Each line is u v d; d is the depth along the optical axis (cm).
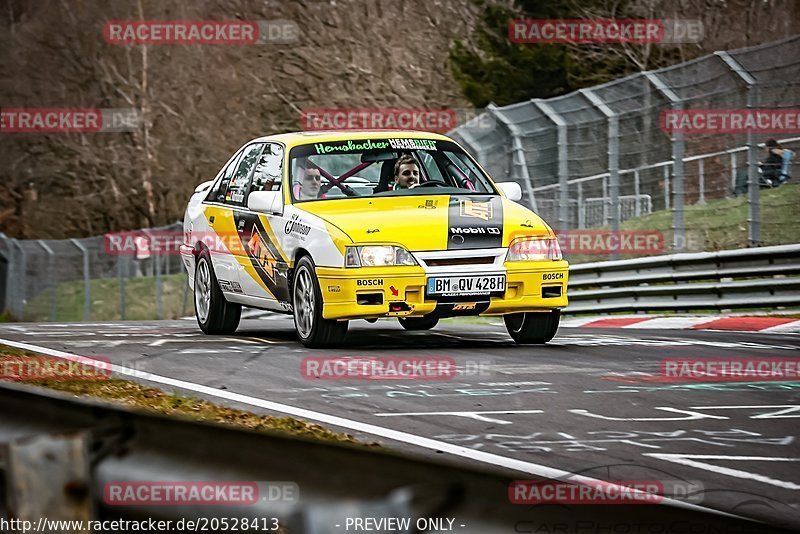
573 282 4750
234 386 2008
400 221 2533
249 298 2875
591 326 4134
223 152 11438
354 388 1986
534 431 1603
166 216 11456
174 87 11488
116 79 11600
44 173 11450
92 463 703
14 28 11681
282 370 2211
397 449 1462
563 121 4756
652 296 4297
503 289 2531
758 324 3572
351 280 2450
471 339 2872
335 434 1557
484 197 2711
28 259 10431
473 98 10581
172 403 1786
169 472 670
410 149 2817
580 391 1969
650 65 10544
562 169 4756
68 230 11438
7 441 780
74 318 9244
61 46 11662
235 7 11500
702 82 4319
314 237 2538
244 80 11469
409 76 11256
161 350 2555
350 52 11388
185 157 11450
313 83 11369
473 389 1978
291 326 3600
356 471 609
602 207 6225
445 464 589
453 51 10725
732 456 1452
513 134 4941
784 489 1274
